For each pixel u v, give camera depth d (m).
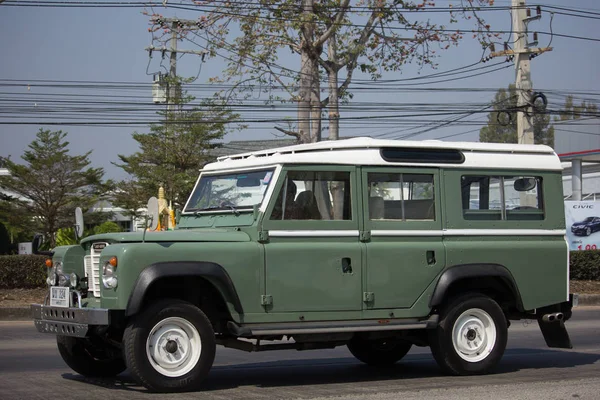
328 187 8.47
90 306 7.93
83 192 48.50
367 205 8.60
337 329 8.23
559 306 9.60
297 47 23.44
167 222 17.72
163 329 7.62
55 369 9.55
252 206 8.29
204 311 8.20
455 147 9.16
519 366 10.10
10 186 46.81
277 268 8.09
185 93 34.78
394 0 23.05
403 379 8.88
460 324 8.97
